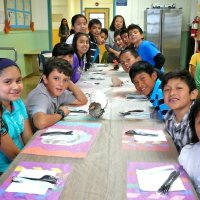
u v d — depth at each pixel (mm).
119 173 1097
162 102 1818
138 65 2043
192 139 1302
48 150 1303
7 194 952
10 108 1564
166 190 974
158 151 1306
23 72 6320
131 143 1401
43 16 7383
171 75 1487
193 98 1481
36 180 1030
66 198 932
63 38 7266
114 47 5238
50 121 1646
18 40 5926
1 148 1412
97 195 949
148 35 7395
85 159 1217
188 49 7594
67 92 2135
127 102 2225
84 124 1688
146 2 7453
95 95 1968
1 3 4973
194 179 1113
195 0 7195
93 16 10375
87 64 4152
